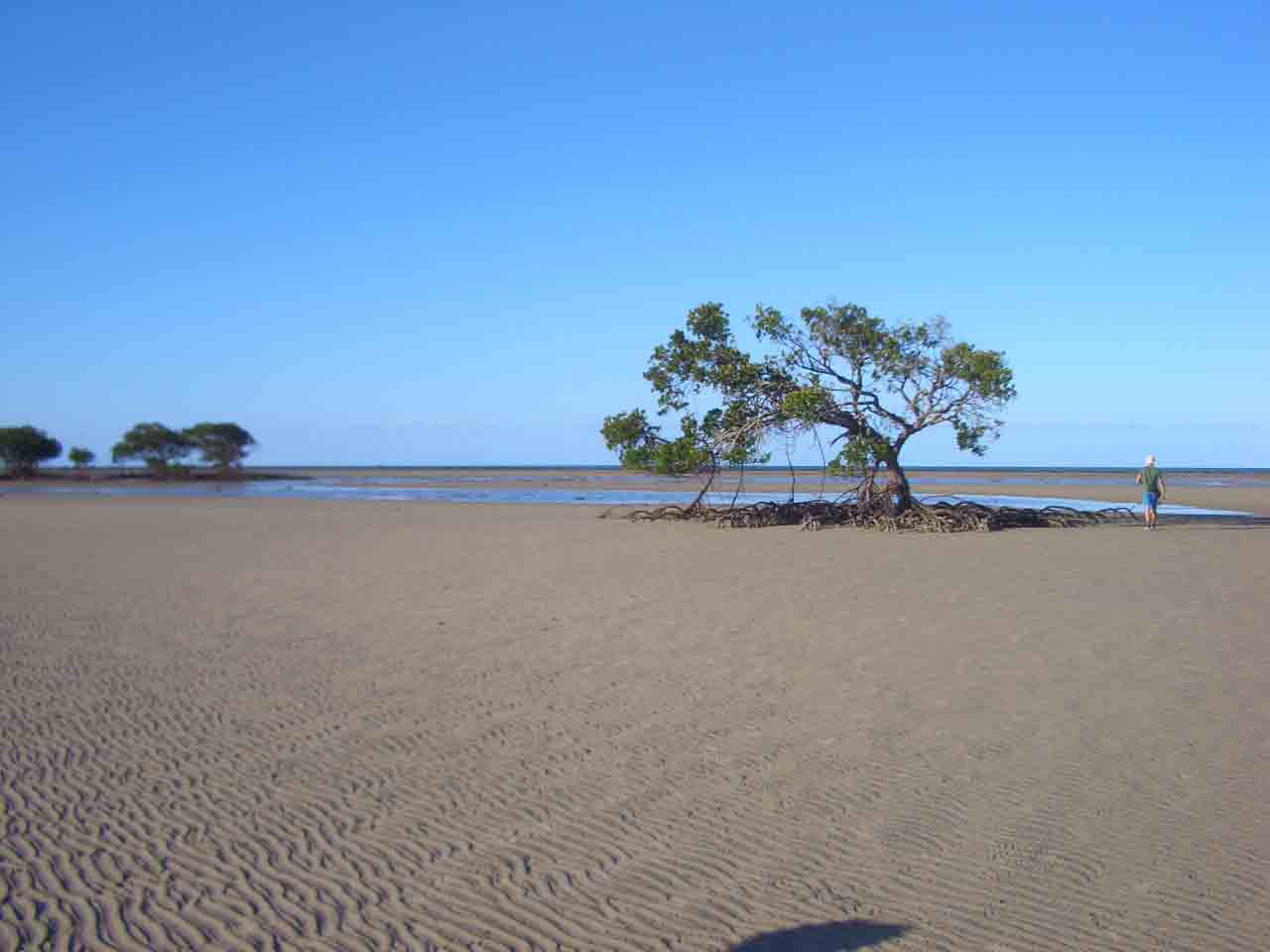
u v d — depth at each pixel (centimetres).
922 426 3161
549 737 867
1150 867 603
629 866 602
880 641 1271
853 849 627
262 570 2036
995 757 811
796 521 3347
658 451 3309
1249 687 1027
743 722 912
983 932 520
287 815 681
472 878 584
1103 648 1221
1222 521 3419
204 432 9594
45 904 542
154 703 972
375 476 10919
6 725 891
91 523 3550
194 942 505
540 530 3147
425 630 1358
